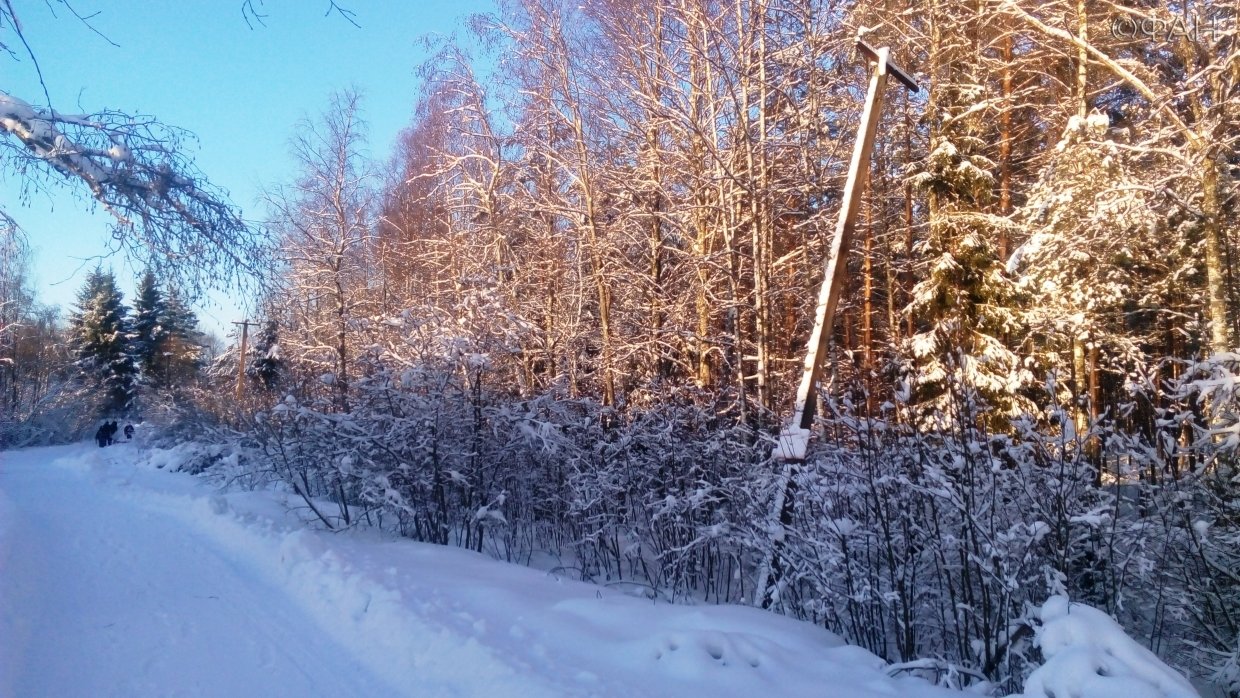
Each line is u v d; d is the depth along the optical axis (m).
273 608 7.87
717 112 15.84
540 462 13.00
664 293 17.80
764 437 10.15
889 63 9.42
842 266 9.32
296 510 12.28
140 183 6.74
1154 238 14.82
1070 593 7.39
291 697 5.63
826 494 8.31
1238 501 8.34
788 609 8.66
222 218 7.17
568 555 12.36
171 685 5.82
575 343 19.64
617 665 5.88
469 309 13.82
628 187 17.53
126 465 25.95
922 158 18.91
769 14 14.80
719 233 16.30
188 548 10.77
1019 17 16.25
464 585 8.06
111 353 46.69
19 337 38.97
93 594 8.26
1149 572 7.70
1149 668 4.76
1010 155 20.83
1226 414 8.72
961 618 7.74
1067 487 7.57
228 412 20.47
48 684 5.77
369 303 23.67
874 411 9.71
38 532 11.82
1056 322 16.25
